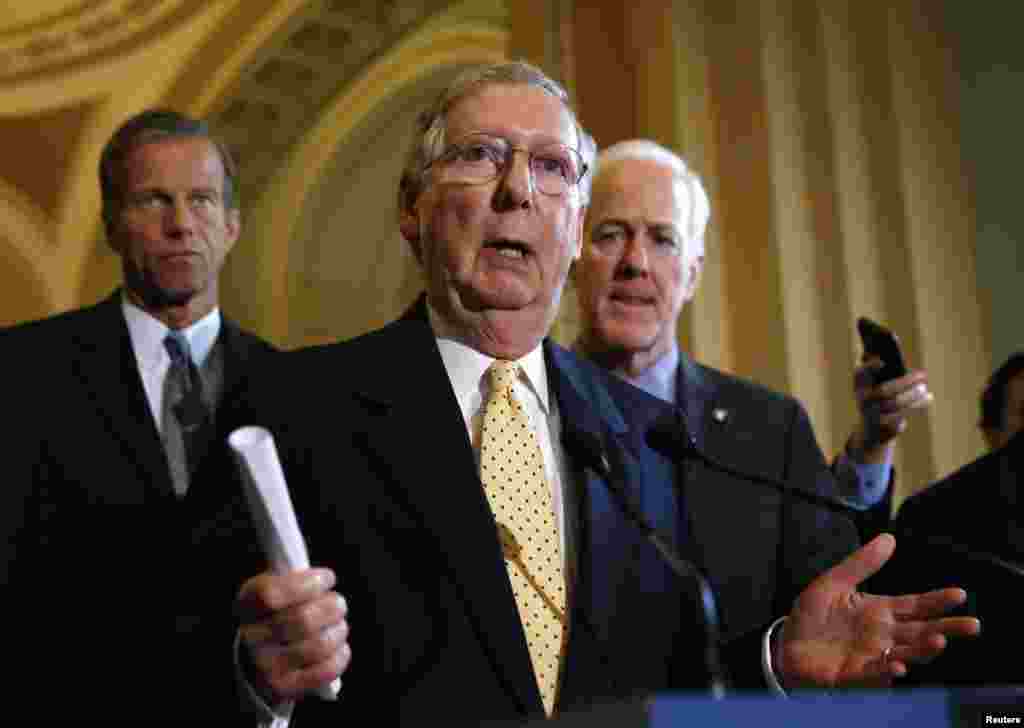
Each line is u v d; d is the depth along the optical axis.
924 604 1.46
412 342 1.68
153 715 1.39
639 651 1.52
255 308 8.81
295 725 1.45
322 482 1.53
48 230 8.72
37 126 8.72
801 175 4.57
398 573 1.48
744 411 2.40
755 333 4.45
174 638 1.45
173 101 8.47
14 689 1.92
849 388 4.35
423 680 1.41
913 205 4.49
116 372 2.55
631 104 4.80
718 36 4.78
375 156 9.00
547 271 1.71
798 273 4.46
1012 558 2.36
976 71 4.60
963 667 2.24
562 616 1.52
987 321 4.42
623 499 1.45
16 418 2.36
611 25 4.93
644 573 1.58
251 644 1.24
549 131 1.74
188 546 1.54
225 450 1.61
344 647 1.25
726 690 1.53
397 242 9.39
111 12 8.41
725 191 4.63
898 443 4.36
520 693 1.40
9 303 8.66
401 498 1.52
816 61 4.65
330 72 8.41
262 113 8.62
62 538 2.17
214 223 2.85
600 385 1.79
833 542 2.16
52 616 1.98
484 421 1.64
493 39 7.74
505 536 1.56
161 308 2.76
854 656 1.43
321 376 1.66
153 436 2.43
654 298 2.60
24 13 8.47
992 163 4.50
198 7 8.20
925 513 2.55
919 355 4.36
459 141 1.72
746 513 2.14
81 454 2.34
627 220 2.61
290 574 1.20
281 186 8.91
